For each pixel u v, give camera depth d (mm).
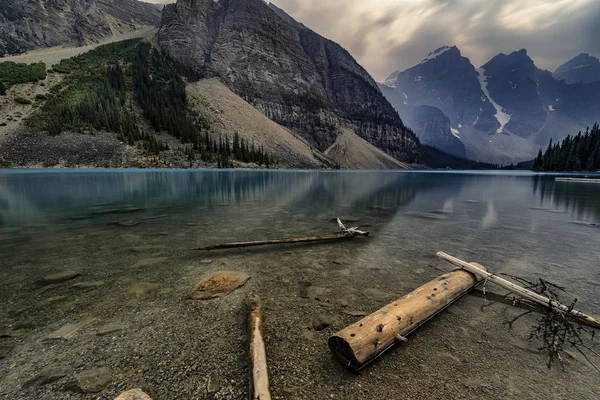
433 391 2547
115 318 3701
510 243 7727
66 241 7562
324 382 2643
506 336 3391
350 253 6762
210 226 9672
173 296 4379
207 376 2666
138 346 3107
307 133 199250
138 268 5590
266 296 4410
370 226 9914
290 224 10117
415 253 6793
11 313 3787
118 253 6547
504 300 4312
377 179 50031
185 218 11148
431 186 32469
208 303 4160
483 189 28141
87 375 2648
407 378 2703
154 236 8227
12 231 8695
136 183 30141
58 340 3199
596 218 11844
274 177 50875
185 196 19422
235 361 2885
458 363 2914
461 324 3654
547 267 5812
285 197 19438
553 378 2719
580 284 4938
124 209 13398
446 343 3252
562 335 3379
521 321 3727
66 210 12930
